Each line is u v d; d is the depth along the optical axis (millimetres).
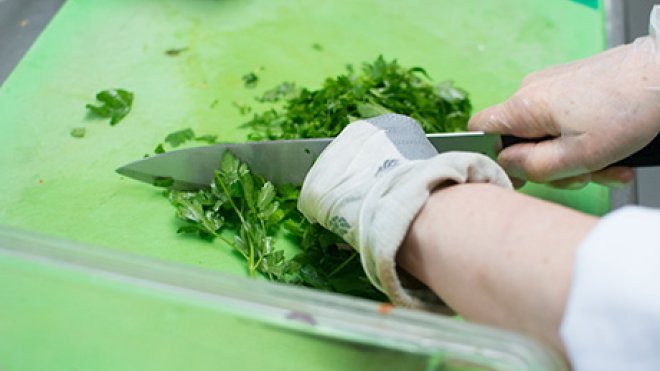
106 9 1887
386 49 1858
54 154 1537
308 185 1185
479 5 1970
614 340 736
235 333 928
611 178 1391
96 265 939
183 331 945
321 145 1344
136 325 954
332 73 1780
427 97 1643
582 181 1395
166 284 917
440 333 822
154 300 922
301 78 1759
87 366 997
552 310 807
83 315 968
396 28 1920
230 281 916
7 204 1436
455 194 998
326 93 1575
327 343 898
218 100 1686
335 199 1128
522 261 843
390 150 1133
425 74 1688
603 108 1254
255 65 1782
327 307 875
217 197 1377
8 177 1484
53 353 999
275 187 1418
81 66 1738
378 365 873
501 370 791
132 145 1571
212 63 1776
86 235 1389
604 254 751
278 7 1950
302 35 1878
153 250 1368
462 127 1625
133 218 1421
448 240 942
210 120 1638
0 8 1856
